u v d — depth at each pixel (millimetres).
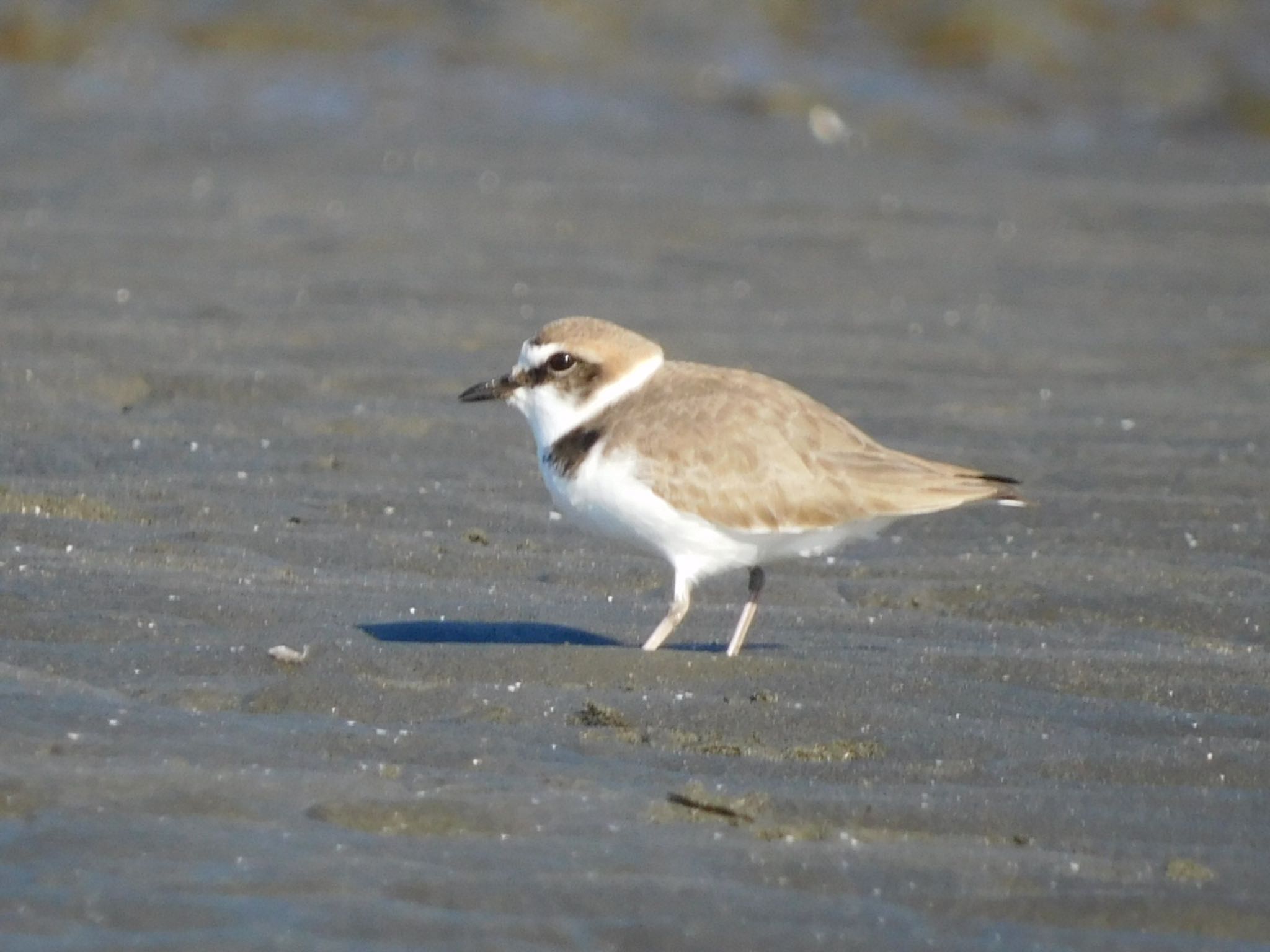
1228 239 22406
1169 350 17109
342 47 29484
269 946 5758
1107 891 6500
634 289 18281
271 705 7984
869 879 6504
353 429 13242
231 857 6340
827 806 7145
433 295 17484
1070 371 16156
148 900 6000
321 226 20172
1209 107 30250
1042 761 7797
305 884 6168
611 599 10219
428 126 26266
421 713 8031
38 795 6734
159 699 7957
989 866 6652
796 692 8508
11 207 20000
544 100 28250
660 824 6871
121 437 12609
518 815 6867
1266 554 11438
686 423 8719
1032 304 18750
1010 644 9633
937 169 26062
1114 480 12906
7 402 13062
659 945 5941
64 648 8539
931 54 31578
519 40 30562
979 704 8500
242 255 18609
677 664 8742
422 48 29844
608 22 31797
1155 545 11562
